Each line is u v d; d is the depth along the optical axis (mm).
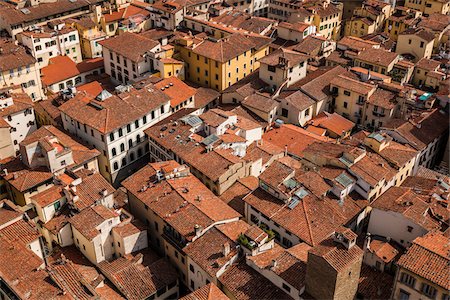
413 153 110188
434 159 126312
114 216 94812
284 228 92688
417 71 143875
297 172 107438
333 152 107062
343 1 198625
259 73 144000
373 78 137875
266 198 98750
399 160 107500
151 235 100750
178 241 91938
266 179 99688
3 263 80875
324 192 97625
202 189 100812
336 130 127750
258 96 133250
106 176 122375
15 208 90125
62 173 107125
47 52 156375
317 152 108188
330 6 186750
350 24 184500
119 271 88688
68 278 82562
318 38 159375
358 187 100938
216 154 108188
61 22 164625
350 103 134000
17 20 161250
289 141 123562
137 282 87938
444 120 123500
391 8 188625
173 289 91812
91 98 126188
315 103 133125
